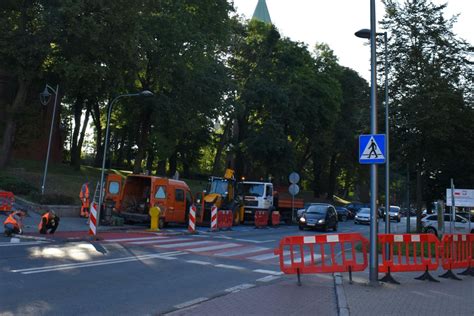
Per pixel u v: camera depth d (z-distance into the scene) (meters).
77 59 27.81
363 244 10.61
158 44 33.25
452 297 9.02
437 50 21.98
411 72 21.78
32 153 41.62
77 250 13.71
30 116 32.50
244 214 32.09
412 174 34.53
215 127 55.69
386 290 9.61
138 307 7.56
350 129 58.19
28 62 27.28
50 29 26.16
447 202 21.20
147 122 38.38
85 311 7.12
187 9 37.34
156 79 35.34
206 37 37.31
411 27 21.97
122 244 15.91
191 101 36.53
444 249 11.73
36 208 22.83
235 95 44.06
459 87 21.72
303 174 70.69
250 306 7.89
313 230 30.47
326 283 10.66
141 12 31.23
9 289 8.26
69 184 30.23
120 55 29.61
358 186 86.31
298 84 48.94
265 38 47.53
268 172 46.94
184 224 27.59
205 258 13.85
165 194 24.25
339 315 7.22
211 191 29.19
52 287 8.62
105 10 27.47
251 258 14.57
